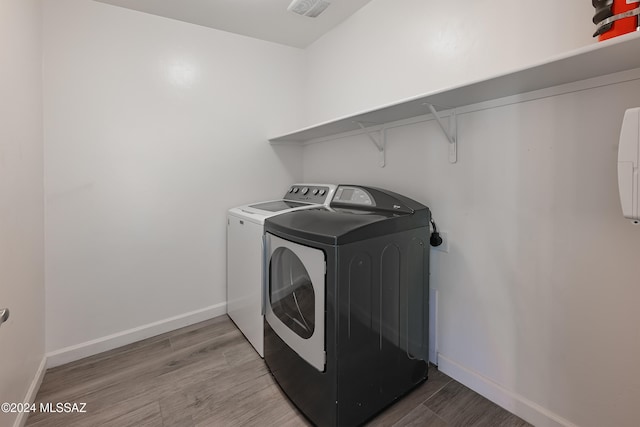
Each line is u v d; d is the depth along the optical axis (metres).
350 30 2.19
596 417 1.14
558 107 1.17
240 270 2.09
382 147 1.97
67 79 1.80
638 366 1.04
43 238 1.72
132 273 2.07
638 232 1.02
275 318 1.61
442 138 1.61
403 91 1.82
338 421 1.23
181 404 1.48
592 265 1.12
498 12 1.34
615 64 0.93
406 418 1.36
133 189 2.05
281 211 1.88
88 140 1.88
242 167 2.50
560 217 1.19
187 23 2.20
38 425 1.35
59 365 1.81
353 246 1.24
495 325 1.43
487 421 1.33
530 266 1.29
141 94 2.04
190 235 2.29
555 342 1.23
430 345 1.73
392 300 1.42
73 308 1.87
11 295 1.24
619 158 0.83
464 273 1.55
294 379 1.44
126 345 2.03
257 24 2.26
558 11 1.16
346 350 1.24
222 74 2.36
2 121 1.17
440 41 1.60
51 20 1.74
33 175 1.55
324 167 2.55
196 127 2.27
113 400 1.50
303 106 2.78
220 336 2.12
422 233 1.55
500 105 1.34
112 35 1.93
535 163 1.25
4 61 1.20
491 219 1.42
